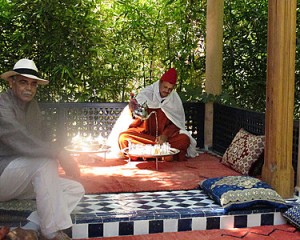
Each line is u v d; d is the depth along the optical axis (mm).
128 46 5645
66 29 5242
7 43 5230
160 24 5738
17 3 5086
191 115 5297
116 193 3537
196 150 5230
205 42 5816
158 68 5898
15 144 2797
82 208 3178
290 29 3443
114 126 4699
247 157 4070
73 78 5195
